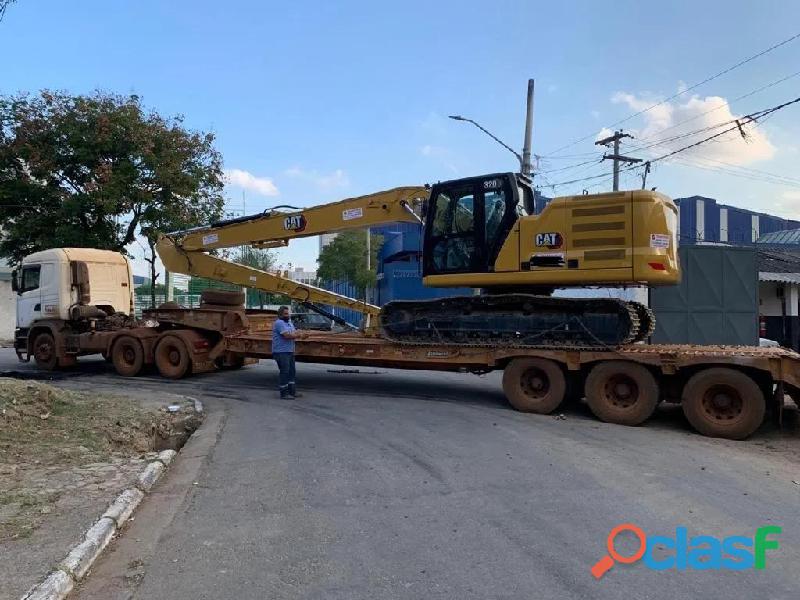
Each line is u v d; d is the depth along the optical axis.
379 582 4.31
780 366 8.50
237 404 11.38
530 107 22.53
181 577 4.47
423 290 32.66
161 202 22.30
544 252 9.89
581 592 4.14
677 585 4.25
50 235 21.20
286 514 5.69
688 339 15.40
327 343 12.21
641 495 6.07
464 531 5.20
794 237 38.25
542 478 6.61
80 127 20.88
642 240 9.30
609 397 9.54
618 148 29.17
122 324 15.80
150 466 7.01
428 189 11.66
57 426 8.73
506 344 10.35
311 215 12.93
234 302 14.57
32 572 4.29
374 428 9.10
